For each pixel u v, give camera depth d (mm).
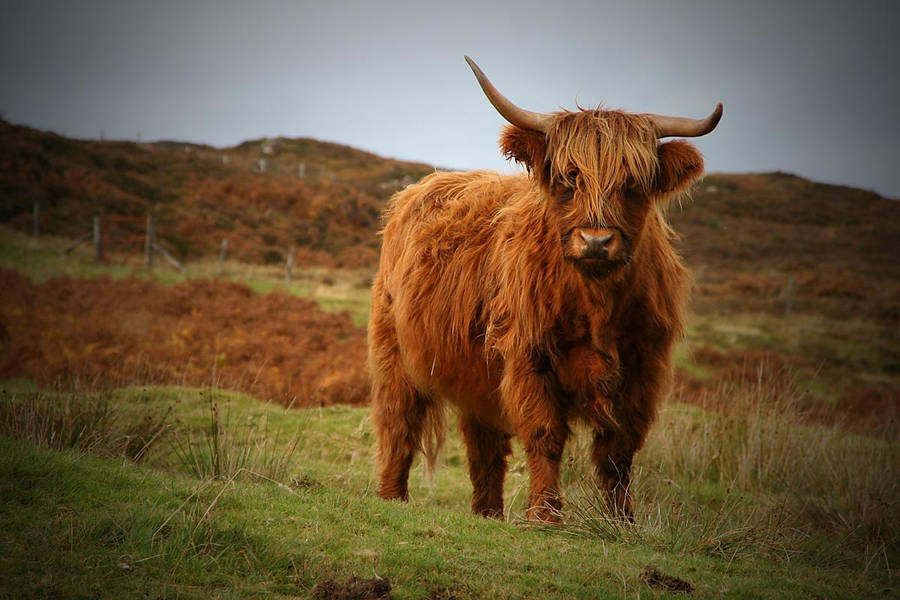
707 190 117625
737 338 43875
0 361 20906
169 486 8031
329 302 40469
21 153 62281
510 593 6156
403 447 11008
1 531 6238
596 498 8812
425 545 7105
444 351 10008
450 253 10109
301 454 13484
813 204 109438
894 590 7520
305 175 91062
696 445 14211
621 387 8469
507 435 10805
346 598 5684
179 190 67625
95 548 6129
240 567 6160
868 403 26828
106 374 17688
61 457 8352
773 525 9406
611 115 8000
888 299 61062
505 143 8430
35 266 41531
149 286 36938
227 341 26844
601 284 7863
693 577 7070
